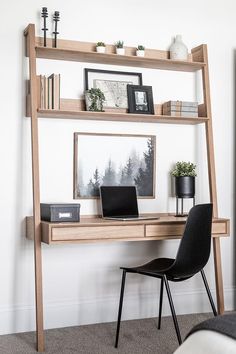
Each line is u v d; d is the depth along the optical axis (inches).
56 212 133.0
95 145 152.6
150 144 159.3
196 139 165.6
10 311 142.1
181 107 154.3
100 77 153.1
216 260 156.5
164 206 161.5
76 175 149.9
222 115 168.6
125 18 156.0
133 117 148.6
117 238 136.2
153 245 159.3
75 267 150.0
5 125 142.1
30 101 137.6
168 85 161.9
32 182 139.5
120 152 155.6
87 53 142.4
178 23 162.7
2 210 141.9
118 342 133.2
